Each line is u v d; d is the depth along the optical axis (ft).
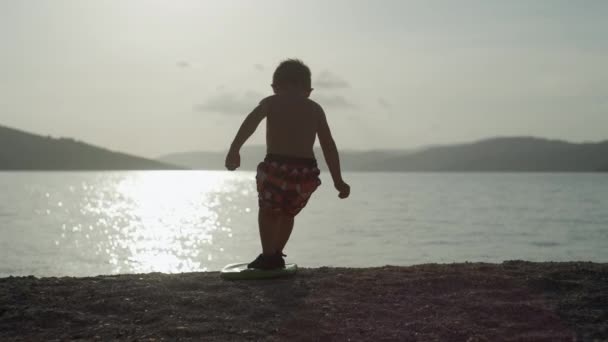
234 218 157.69
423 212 171.53
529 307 11.63
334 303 12.02
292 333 10.35
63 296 12.55
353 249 85.46
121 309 11.65
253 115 14.71
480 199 252.83
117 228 126.21
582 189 378.12
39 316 11.09
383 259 74.28
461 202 228.84
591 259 72.69
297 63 15.56
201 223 140.97
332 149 15.34
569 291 12.91
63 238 105.19
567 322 10.83
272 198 14.49
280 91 15.52
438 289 13.15
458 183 571.28
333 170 15.37
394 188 419.33
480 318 11.10
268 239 14.96
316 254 80.23
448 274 14.35
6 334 10.28
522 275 14.23
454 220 139.74
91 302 12.08
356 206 207.31
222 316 11.26
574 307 11.68
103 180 593.01
